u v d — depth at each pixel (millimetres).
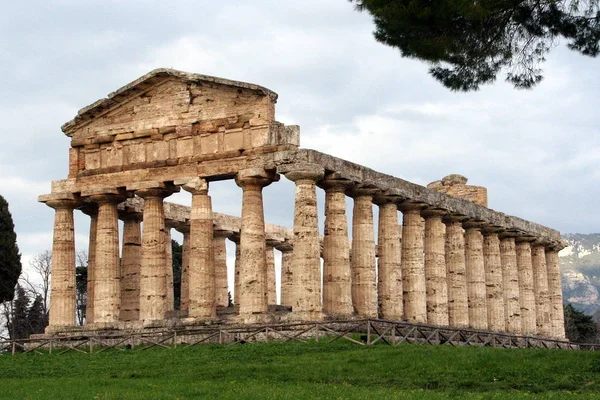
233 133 61938
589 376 39594
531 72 45562
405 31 44156
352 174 62906
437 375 40844
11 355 59500
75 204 68062
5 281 82438
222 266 79438
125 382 43344
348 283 61531
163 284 63844
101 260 65812
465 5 41500
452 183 89562
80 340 63625
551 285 94875
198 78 62656
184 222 75812
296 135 60094
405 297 69688
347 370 43156
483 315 78438
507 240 85375
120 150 66250
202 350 53312
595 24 44219
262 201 61312
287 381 41344
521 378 39812
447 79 46125
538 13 44062
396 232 67750
